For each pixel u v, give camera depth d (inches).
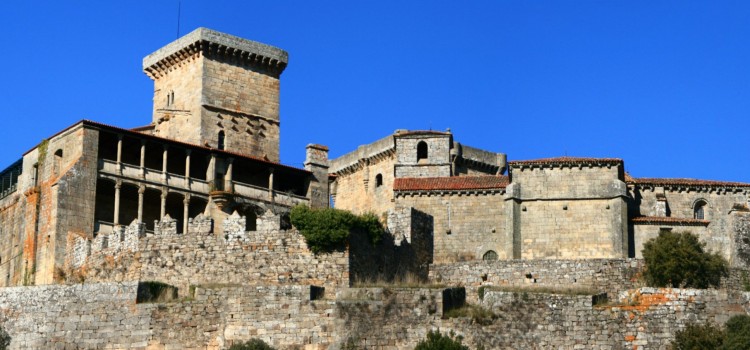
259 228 3358.8
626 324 2989.7
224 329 3004.4
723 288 3513.8
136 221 3575.3
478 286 3437.5
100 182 4033.0
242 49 4845.0
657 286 3432.6
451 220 4067.4
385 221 3683.6
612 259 3494.1
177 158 4328.3
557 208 3978.8
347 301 3006.9
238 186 4350.4
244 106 4835.1
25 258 4010.8
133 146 4202.8
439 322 2997.0
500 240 4020.7
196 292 3051.2
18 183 4229.8
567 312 2999.5
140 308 3031.5
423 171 5068.9
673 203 4138.8
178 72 4862.2
